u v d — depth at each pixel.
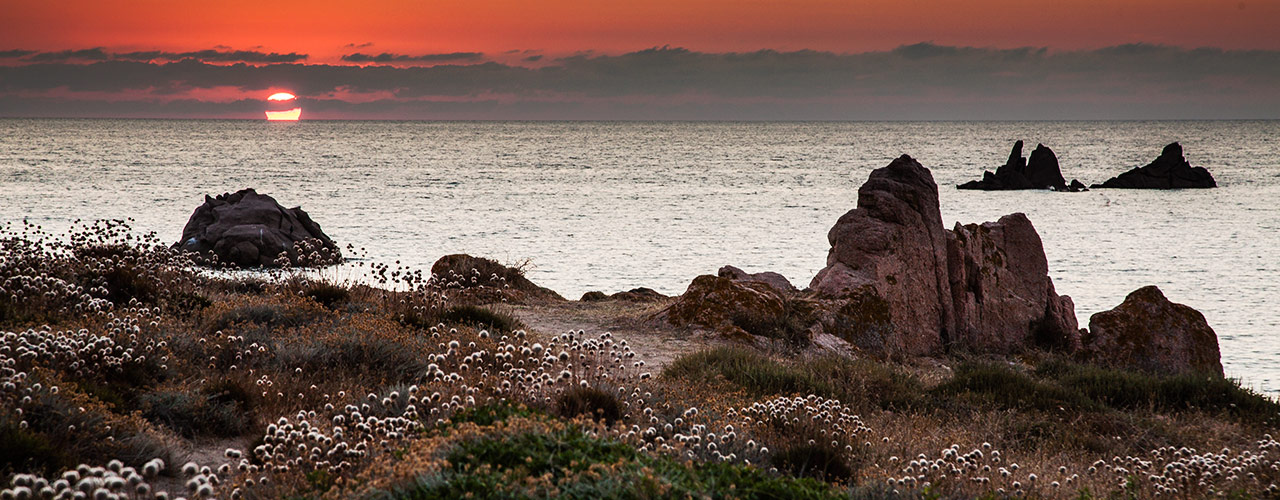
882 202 19.97
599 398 8.41
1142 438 11.25
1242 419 13.01
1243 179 144.88
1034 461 9.34
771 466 7.53
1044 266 21.59
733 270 22.55
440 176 138.62
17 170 127.25
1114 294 41.66
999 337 20.53
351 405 8.12
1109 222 81.50
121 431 7.14
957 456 7.90
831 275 19.09
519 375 8.37
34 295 11.48
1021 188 125.94
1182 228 75.62
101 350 8.77
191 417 8.12
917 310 19.39
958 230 20.88
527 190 111.69
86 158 168.88
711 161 196.62
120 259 14.75
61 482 4.80
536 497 4.78
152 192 95.31
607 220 76.25
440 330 12.62
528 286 22.98
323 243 46.81
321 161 182.25
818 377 12.89
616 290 40.84
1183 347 20.03
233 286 16.91
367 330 11.47
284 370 9.95
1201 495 8.05
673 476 5.35
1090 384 14.59
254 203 46.16
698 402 9.59
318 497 5.38
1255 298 40.16
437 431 6.41
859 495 6.73
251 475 6.08
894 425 10.64
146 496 5.52
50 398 7.13
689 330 16.88
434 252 52.09
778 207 91.44
